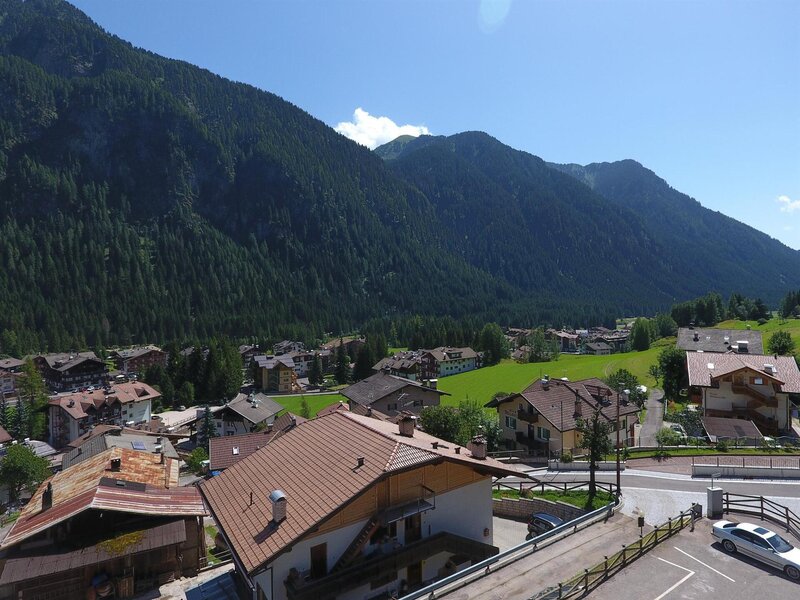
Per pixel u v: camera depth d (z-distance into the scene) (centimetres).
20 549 2517
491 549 2753
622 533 2680
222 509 2564
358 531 2333
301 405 10988
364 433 2803
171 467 3731
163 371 13662
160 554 2720
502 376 12500
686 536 2606
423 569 2556
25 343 18312
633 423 6131
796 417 6475
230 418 8794
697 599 2011
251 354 19800
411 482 2516
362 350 15638
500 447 6141
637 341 15588
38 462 6228
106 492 2866
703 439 5238
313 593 2073
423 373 15425
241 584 2569
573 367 12369
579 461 4831
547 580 2195
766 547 2281
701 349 9125
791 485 3809
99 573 2542
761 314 18038
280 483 2580
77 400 10525
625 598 2027
